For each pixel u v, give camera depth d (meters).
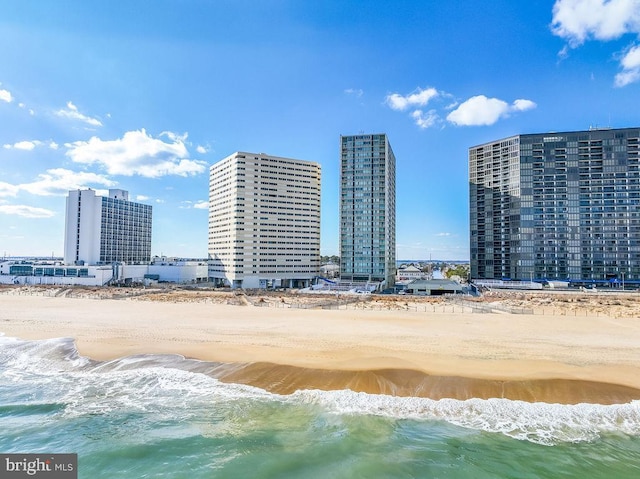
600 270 125.38
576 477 16.33
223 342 37.03
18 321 49.69
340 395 24.47
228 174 147.75
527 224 133.50
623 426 20.78
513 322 49.00
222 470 16.81
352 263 138.75
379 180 139.12
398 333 41.12
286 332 41.75
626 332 42.34
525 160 135.38
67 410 22.77
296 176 152.00
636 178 124.75
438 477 16.36
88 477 16.34
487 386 25.25
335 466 17.12
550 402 23.33
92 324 47.22
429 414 22.08
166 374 28.42
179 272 156.38
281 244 147.88
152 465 17.20
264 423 21.12
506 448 18.64
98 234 162.50
